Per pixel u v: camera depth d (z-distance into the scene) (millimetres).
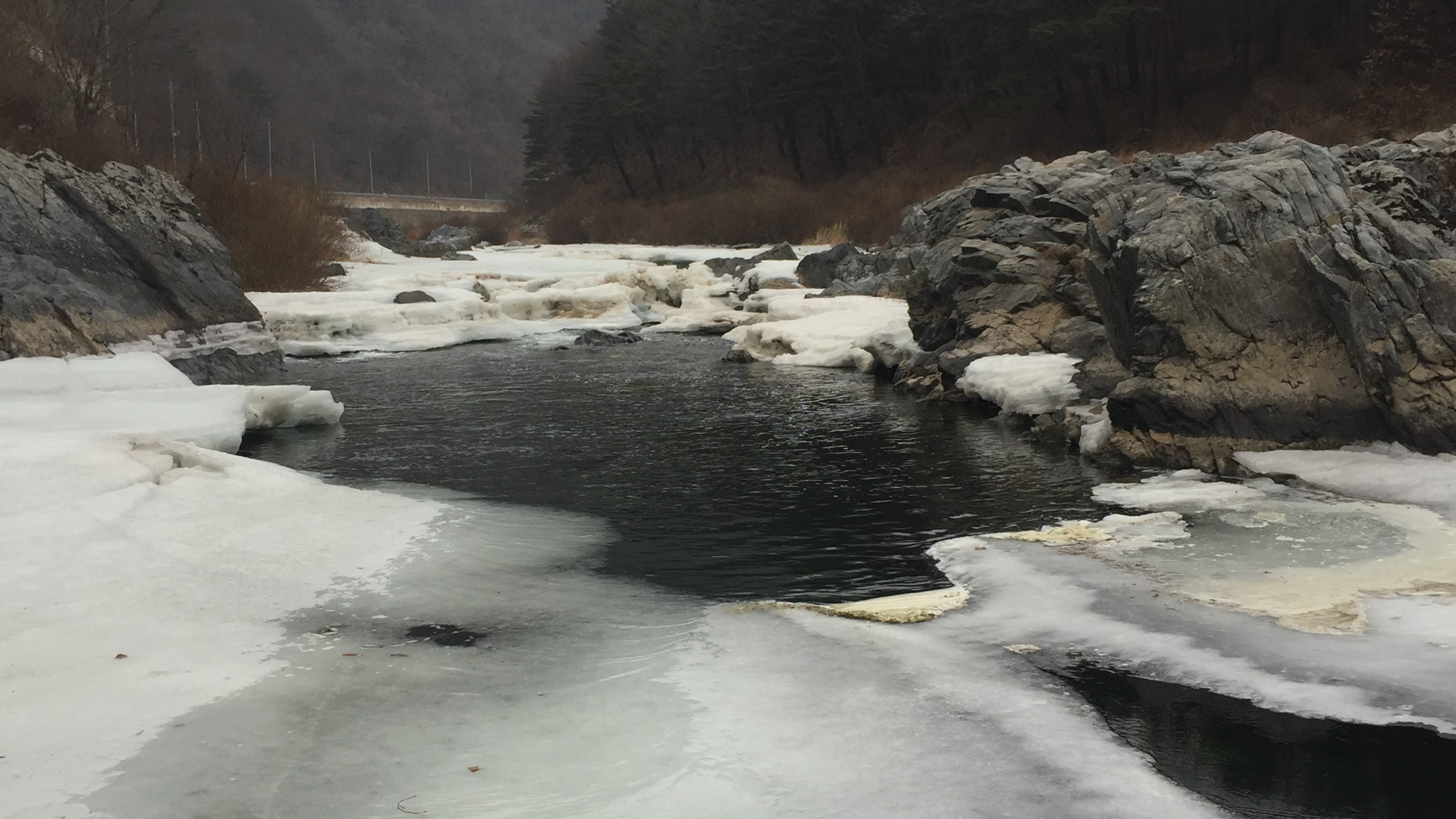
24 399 12094
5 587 6863
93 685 5742
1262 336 10781
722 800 4828
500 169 187125
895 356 17859
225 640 6449
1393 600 7078
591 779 4996
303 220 27812
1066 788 4961
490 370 19016
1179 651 6453
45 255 15125
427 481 11031
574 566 8297
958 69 61781
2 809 4605
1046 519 9523
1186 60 55344
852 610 7273
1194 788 5027
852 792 4906
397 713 5621
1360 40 46844
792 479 11148
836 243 51688
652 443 12891
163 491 9094
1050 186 17297
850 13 69125
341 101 178625
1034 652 6512
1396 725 5578
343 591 7414
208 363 16781
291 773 4996
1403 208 12133
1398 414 9953
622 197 88062
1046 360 14164
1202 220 11133
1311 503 9320
